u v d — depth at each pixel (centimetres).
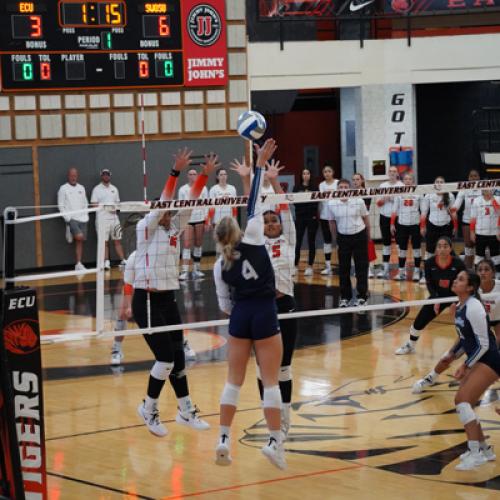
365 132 2769
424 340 1508
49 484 868
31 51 2334
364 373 1289
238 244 841
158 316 995
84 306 1872
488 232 1920
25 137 2398
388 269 2167
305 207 2262
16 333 737
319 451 952
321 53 2712
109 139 2472
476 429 893
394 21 2894
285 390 965
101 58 2394
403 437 994
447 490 830
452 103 2958
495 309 1150
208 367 1348
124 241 2400
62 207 2402
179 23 2453
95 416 1105
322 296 1933
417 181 2961
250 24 2834
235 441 993
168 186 1014
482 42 2766
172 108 2505
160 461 934
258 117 902
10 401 713
